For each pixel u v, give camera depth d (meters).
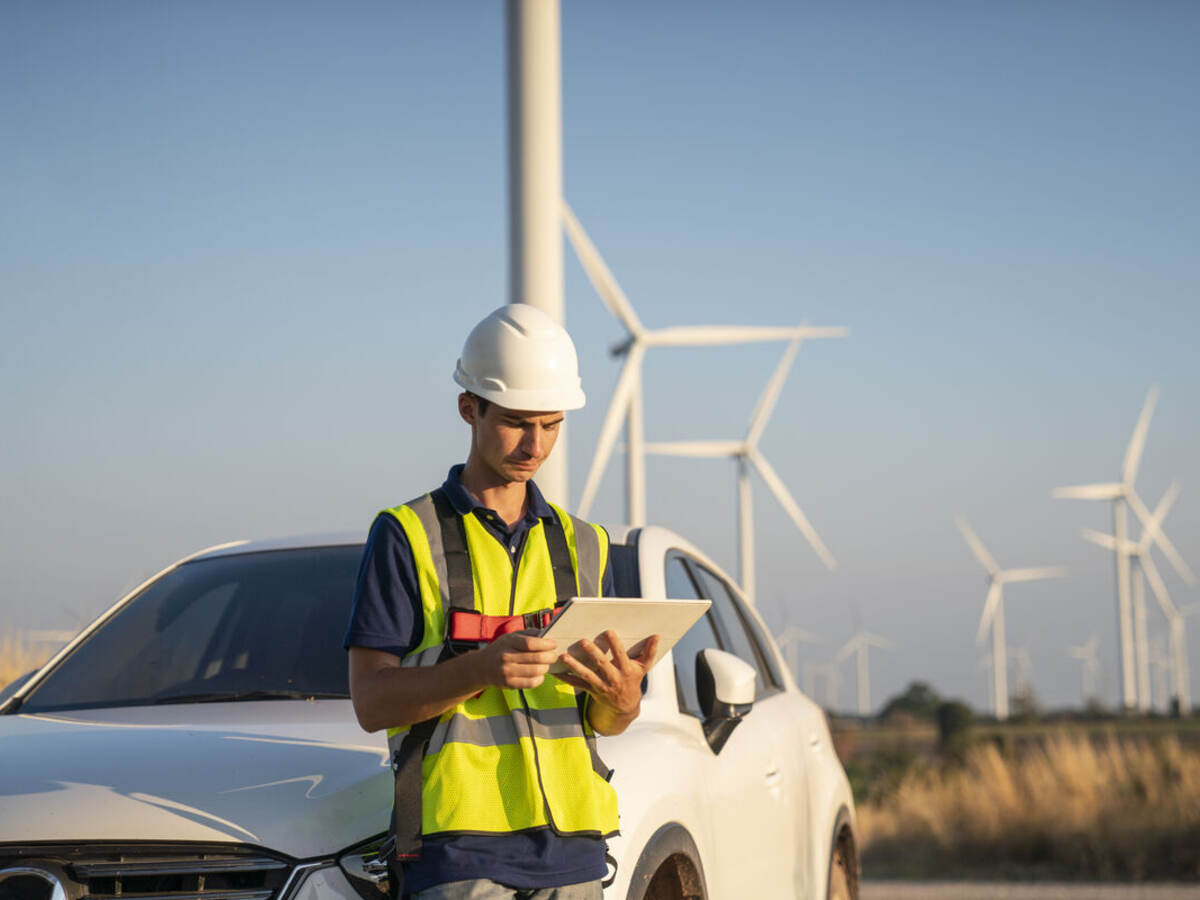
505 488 2.77
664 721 3.85
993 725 34.16
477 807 2.54
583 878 2.61
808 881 4.89
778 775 4.61
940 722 32.41
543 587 2.71
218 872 2.78
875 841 14.21
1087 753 14.23
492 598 2.66
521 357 2.69
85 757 3.10
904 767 18.52
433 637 2.62
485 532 2.69
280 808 2.86
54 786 2.94
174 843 2.79
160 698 3.73
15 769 3.06
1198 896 10.56
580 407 2.73
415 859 2.53
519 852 2.54
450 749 2.57
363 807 2.88
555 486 8.16
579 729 2.69
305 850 2.79
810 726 5.41
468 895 2.49
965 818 14.03
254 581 4.15
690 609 2.65
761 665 5.38
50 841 2.80
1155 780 13.45
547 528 2.79
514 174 9.31
